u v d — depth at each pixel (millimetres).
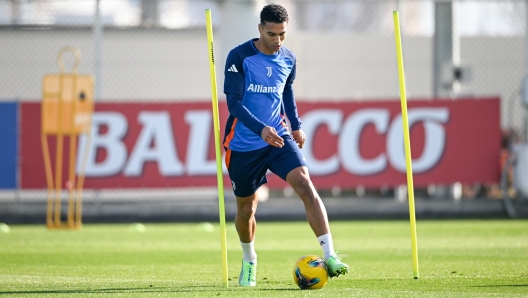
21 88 64250
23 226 49594
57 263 29344
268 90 21281
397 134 53500
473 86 70062
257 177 21484
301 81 69875
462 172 53594
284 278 24312
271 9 20703
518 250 33438
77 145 52688
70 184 47062
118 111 53062
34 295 20203
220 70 56469
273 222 51969
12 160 52250
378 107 53531
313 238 40469
